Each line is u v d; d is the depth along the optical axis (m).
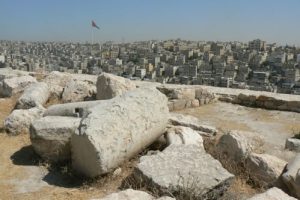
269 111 13.51
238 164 7.94
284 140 10.46
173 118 10.20
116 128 7.27
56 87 13.81
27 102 11.45
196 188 6.27
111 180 7.12
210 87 15.84
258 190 7.25
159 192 6.23
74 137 7.22
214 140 9.20
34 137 8.02
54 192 6.77
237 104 14.36
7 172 7.59
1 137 9.49
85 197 6.59
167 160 6.96
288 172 6.96
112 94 11.48
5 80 14.25
